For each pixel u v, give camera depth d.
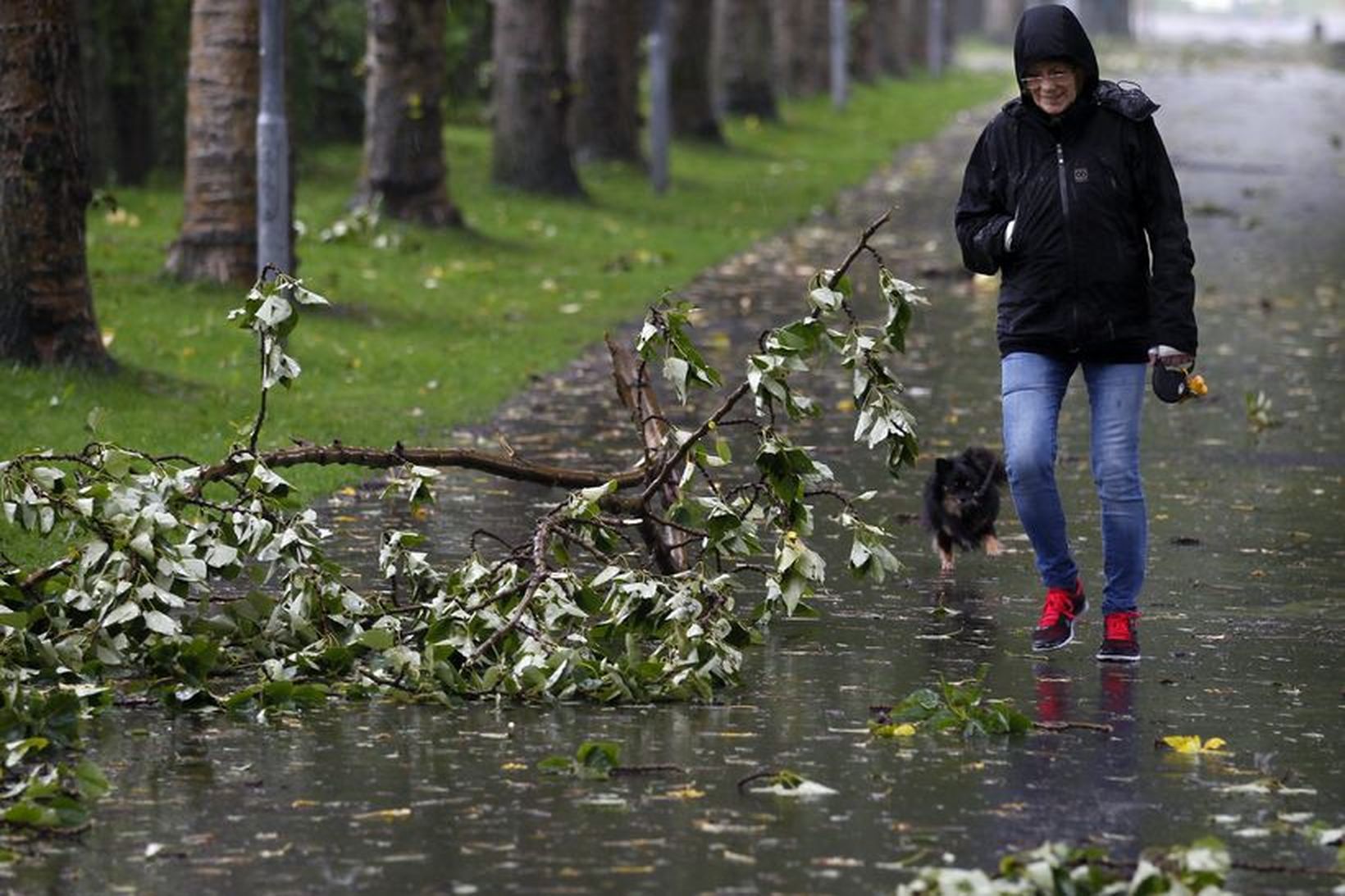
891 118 66.31
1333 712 10.59
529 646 10.59
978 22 139.25
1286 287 32.56
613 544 11.76
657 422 13.17
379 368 22.20
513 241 33.97
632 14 45.22
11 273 18.78
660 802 8.83
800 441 19.20
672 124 51.88
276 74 23.89
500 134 39.62
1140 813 8.75
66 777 8.88
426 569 11.62
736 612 12.84
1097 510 16.28
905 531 15.68
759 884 7.80
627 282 30.70
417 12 32.88
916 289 11.78
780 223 39.50
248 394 19.70
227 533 11.38
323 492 16.02
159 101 36.00
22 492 10.85
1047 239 11.55
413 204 33.19
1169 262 11.43
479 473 17.31
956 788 9.09
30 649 10.29
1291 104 78.12
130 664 10.94
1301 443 19.50
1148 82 90.62
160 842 8.22
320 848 8.15
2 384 18.02
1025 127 11.64
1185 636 12.34
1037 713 10.53
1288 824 8.62
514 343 24.70
